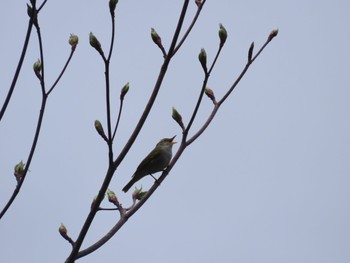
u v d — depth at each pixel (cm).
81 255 812
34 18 802
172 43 830
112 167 796
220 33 831
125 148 802
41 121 801
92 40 769
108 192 904
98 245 827
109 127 790
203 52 833
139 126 812
